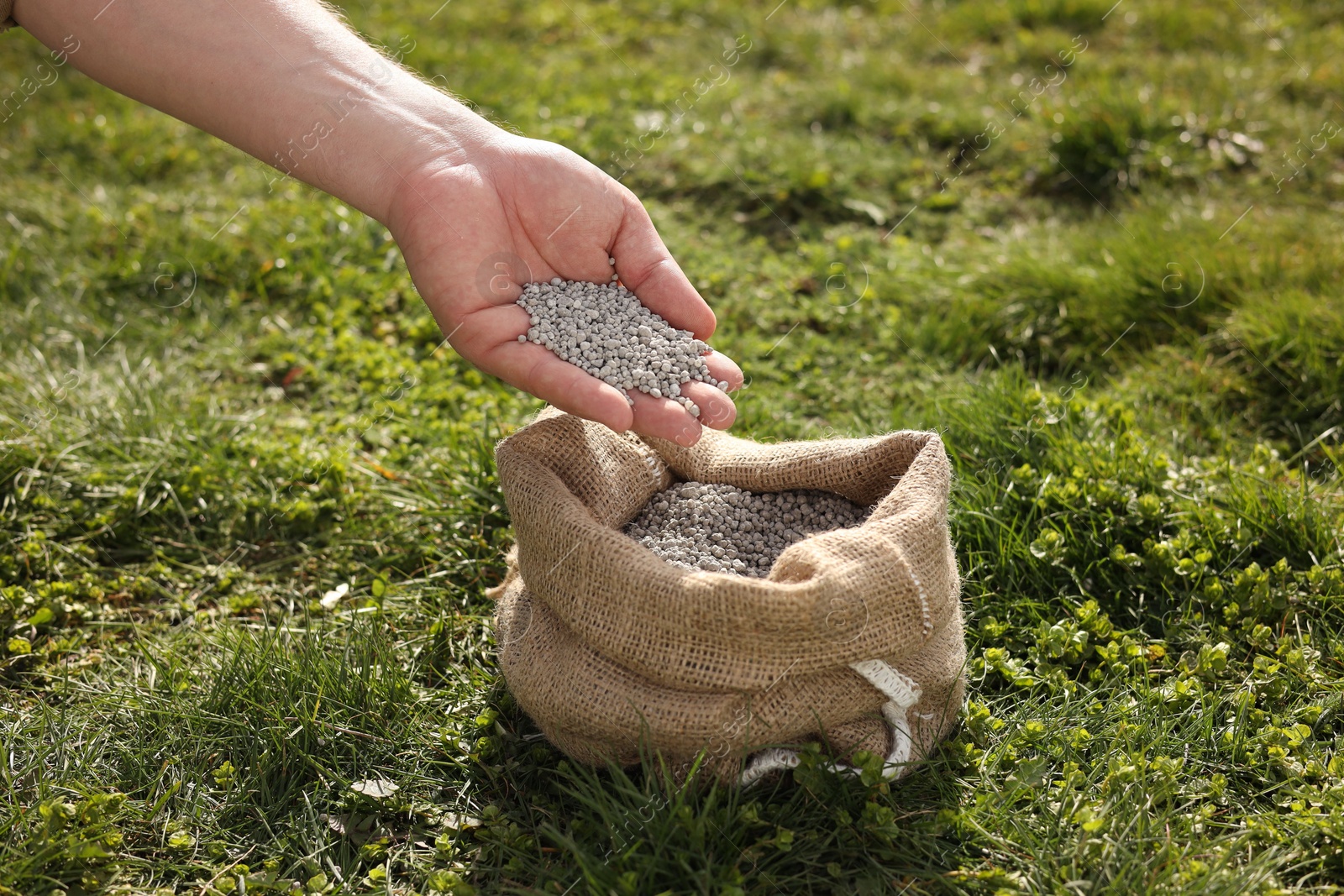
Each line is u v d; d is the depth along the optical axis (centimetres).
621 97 153
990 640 92
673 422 87
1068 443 101
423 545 99
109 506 102
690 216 131
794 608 80
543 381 88
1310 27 166
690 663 81
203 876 83
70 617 96
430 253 91
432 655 92
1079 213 131
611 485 89
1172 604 94
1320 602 92
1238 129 136
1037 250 122
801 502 91
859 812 83
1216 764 85
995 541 96
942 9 183
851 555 82
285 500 103
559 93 154
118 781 86
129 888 82
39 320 117
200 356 116
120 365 113
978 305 116
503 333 90
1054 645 90
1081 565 95
